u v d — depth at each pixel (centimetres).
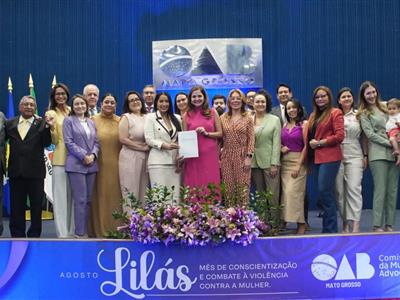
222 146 557
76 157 528
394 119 559
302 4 874
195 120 539
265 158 565
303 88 876
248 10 875
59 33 886
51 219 810
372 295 382
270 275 378
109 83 885
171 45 874
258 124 572
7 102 882
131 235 382
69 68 885
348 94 579
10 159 555
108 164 547
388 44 872
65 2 884
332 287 380
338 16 873
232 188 505
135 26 883
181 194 407
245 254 377
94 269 378
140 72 884
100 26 884
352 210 563
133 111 548
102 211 545
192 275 375
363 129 566
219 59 867
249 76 870
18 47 885
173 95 874
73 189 531
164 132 527
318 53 875
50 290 379
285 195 561
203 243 370
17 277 381
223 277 375
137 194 534
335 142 529
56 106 568
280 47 875
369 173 860
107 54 884
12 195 561
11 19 885
